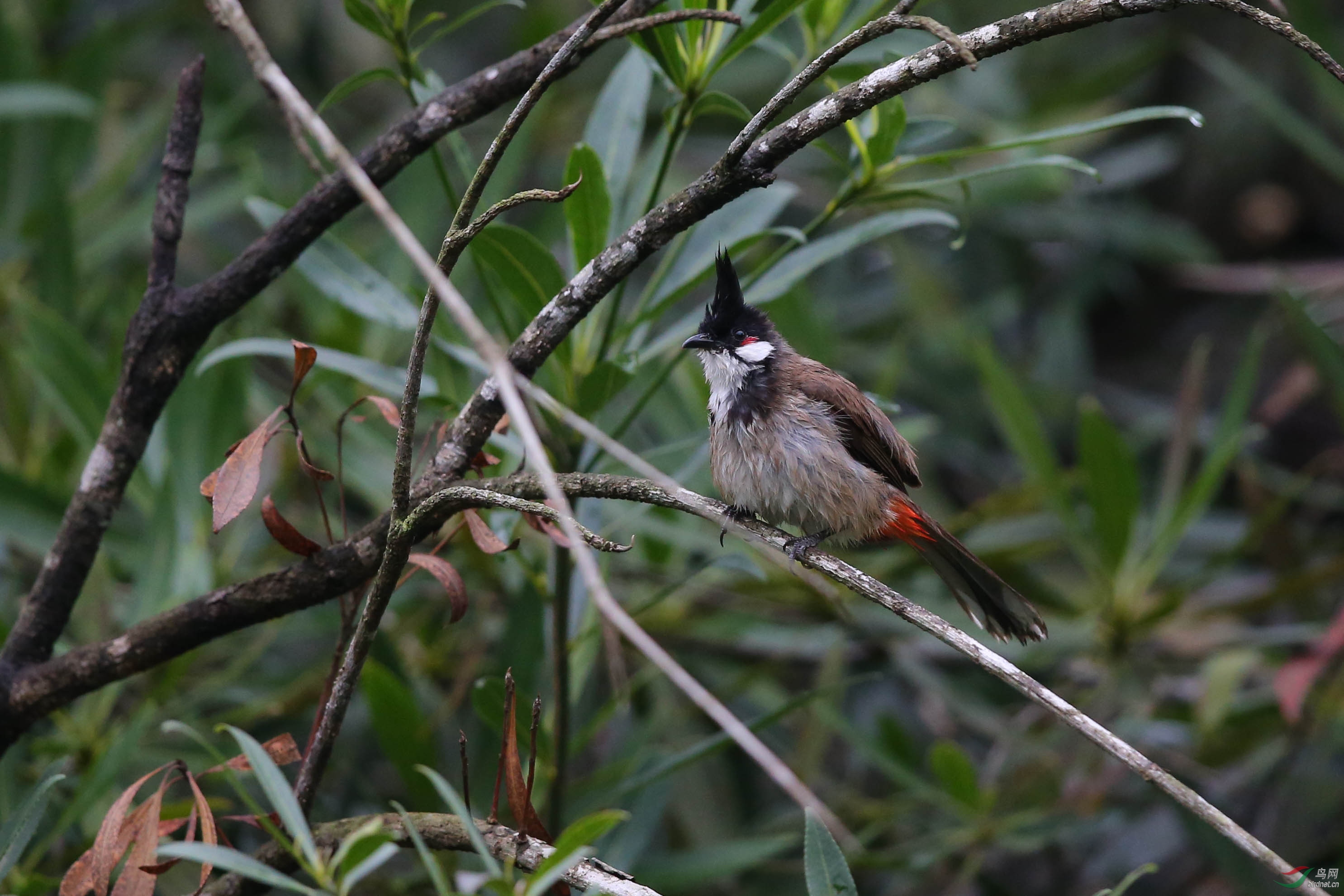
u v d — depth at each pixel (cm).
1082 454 927
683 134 634
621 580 1009
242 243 1262
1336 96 1041
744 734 353
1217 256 1275
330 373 735
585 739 801
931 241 1386
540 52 618
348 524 1029
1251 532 962
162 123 1107
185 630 566
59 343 853
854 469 754
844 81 671
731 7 645
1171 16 1376
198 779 801
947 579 791
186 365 611
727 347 765
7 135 1070
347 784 905
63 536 599
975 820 890
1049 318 1331
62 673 573
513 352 554
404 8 611
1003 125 1185
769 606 1029
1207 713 893
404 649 983
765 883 954
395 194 1020
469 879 393
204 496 541
